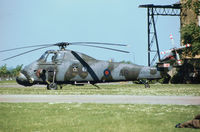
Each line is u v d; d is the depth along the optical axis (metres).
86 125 38.00
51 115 45.69
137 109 51.09
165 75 136.25
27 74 120.12
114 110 50.16
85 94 88.06
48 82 122.31
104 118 42.66
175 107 53.12
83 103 60.66
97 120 41.16
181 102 62.56
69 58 124.88
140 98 72.31
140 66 134.00
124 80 131.50
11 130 35.59
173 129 34.09
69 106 55.91
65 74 123.06
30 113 47.59
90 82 128.00
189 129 33.66
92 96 79.12
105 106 55.53
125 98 72.44
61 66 123.00
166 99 69.38
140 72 133.50
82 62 125.56
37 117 43.94
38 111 49.69
